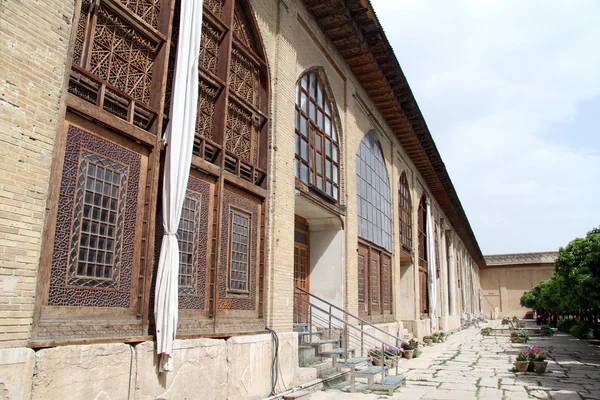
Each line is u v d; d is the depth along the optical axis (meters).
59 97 4.26
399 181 17.55
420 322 18.38
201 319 5.94
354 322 10.96
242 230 7.07
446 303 26.23
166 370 4.91
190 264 5.90
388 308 14.64
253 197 7.43
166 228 5.23
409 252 18.06
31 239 3.89
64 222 4.31
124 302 4.87
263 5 8.24
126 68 5.24
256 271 7.29
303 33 9.97
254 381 6.55
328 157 11.07
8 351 3.56
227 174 6.66
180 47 5.66
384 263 14.59
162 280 5.05
